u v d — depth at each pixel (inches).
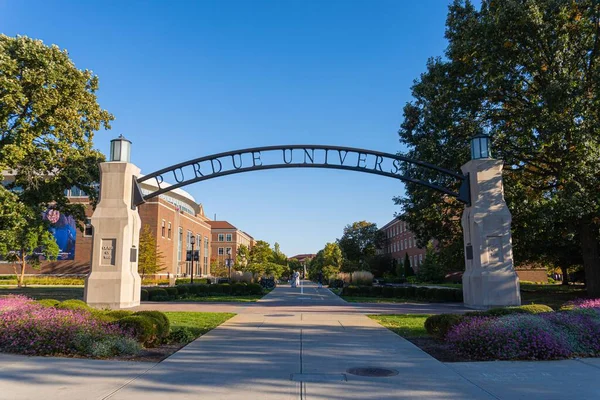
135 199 678.5
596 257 823.7
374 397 221.6
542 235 879.1
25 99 777.6
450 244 1099.9
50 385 239.3
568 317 365.1
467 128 870.4
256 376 262.1
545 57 775.7
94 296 620.1
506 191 832.3
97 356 311.7
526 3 723.4
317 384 244.8
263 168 698.2
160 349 347.3
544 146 770.2
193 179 695.7
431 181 916.6
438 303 845.2
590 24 744.3
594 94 719.1
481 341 322.3
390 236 3491.6
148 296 890.1
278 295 1143.0
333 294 1208.2
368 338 398.6
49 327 331.6
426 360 307.9
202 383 246.1
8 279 1888.5
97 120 930.1
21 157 787.4
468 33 808.3
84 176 884.6
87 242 1963.6
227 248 3718.0
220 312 633.6
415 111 1038.4
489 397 221.9
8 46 779.4
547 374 270.1
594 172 722.8
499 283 613.9
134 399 216.4
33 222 869.8
